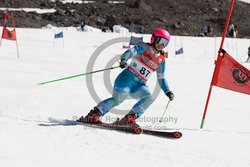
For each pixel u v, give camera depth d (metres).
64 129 8.68
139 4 107.56
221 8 116.12
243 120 12.87
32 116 10.20
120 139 8.34
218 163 7.41
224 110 14.91
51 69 24.39
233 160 7.78
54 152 6.79
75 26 82.88
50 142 7.43
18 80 17.66
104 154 7.03
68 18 90.06
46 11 101.94
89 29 75.31
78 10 102.44
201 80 25.62
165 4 114.00
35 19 86.38
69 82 18.61
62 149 7.03
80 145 7.47
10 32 29.86
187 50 51.09
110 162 6.57
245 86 11.09
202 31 83.62
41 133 8.10
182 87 21.56
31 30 62.72
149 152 7.57
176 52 43.44
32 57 31.78
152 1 115.25
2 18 82.06
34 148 6.88
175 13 107.00
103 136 8.39
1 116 9.87
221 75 11.14
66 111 11.31
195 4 116.56
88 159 6.59
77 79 20.19
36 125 8.97
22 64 25.56
